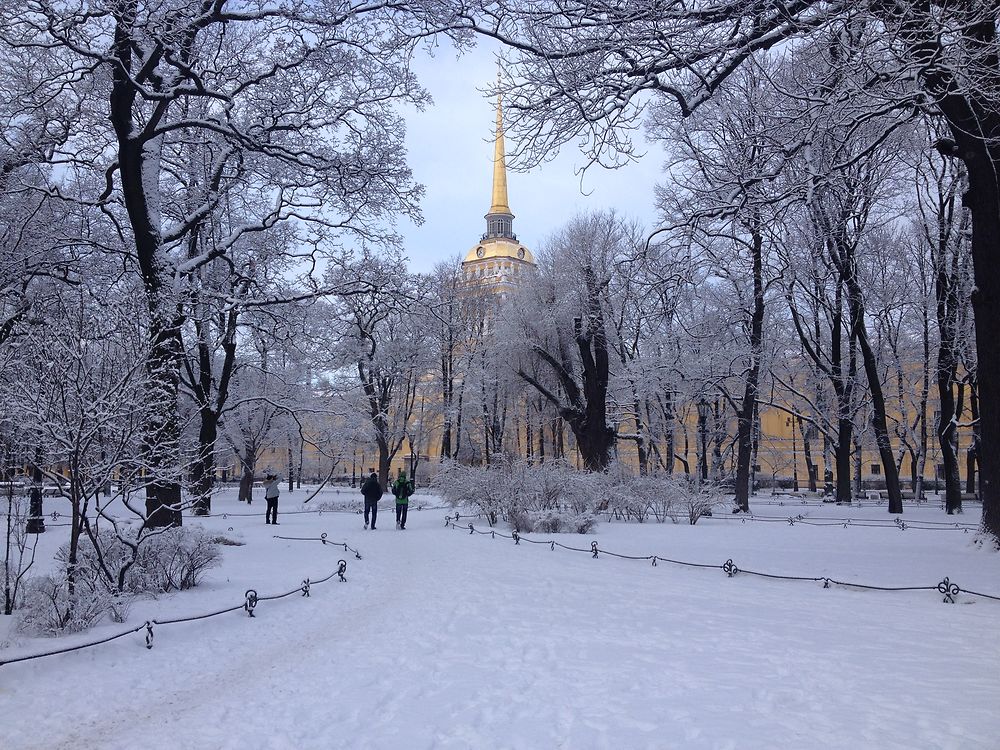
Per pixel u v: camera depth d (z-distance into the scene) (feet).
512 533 66.23
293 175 70.38
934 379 126.72
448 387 163.53
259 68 64.28
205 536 39.55
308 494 159.02
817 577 38.60
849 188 71.97
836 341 110.63
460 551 55.67
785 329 128.16
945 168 92.99
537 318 123.75
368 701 19.07
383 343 143.74
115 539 35.83
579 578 40.93
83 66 57.26
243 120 67.41
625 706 17.71
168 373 41.14
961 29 34.42
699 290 113.19
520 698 18.75
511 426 181.88
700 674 20.48
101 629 27.84
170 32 52.19
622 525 76.38
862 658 22.09
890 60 37.78
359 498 143.54
